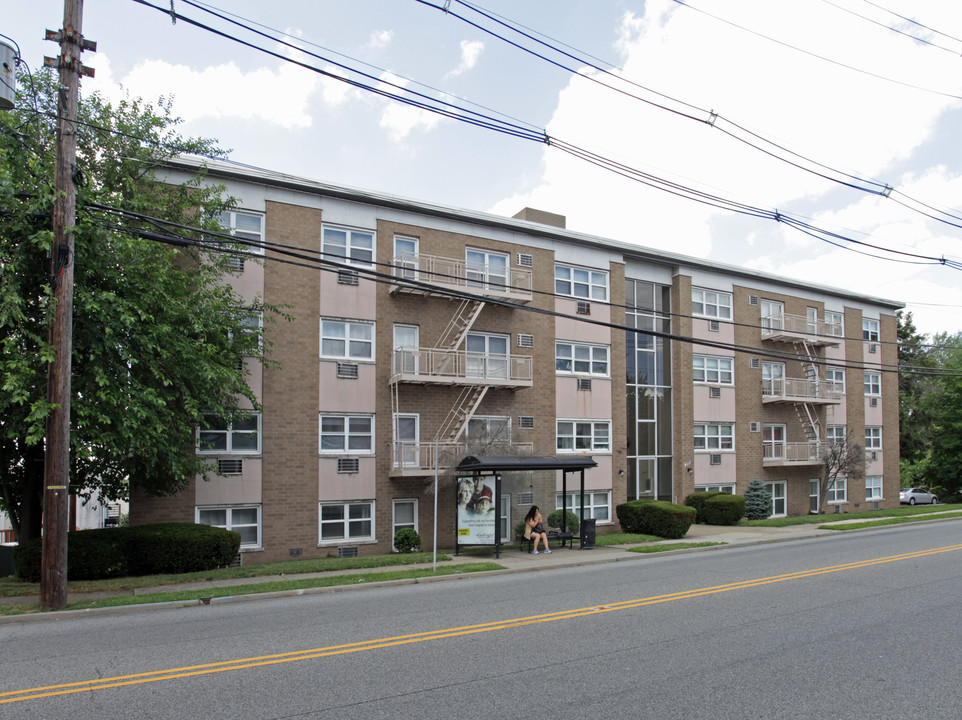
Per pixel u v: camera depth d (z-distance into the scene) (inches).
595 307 1089.4
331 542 839.7
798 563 653.9
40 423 498.9
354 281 880.3
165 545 654.5
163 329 587.5
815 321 1378.0
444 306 940.6
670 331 1210.0
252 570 642.8
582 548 820.0
